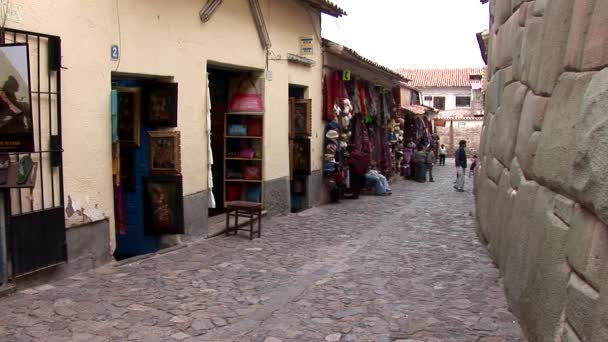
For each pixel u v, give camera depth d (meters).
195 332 4.80
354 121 16.97
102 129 6.73
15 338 4.53
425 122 32.03
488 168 7.98
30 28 5.69
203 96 8.73
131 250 8.23
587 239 3.21
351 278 6.60
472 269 6.95
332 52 14.04
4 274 5.50
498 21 7.92
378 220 11.55
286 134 11.78
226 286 6.19
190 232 8.45
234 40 9.59
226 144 10.85
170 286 6.11
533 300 4.27
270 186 11.08
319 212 12.59
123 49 7.04
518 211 5.20
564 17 4.27
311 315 5.26
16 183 5.34
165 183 7.84
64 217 6.14
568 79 3.98
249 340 4.65
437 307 5.44
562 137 3.87
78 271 6.41
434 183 22.27
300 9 12.31
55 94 6.01
